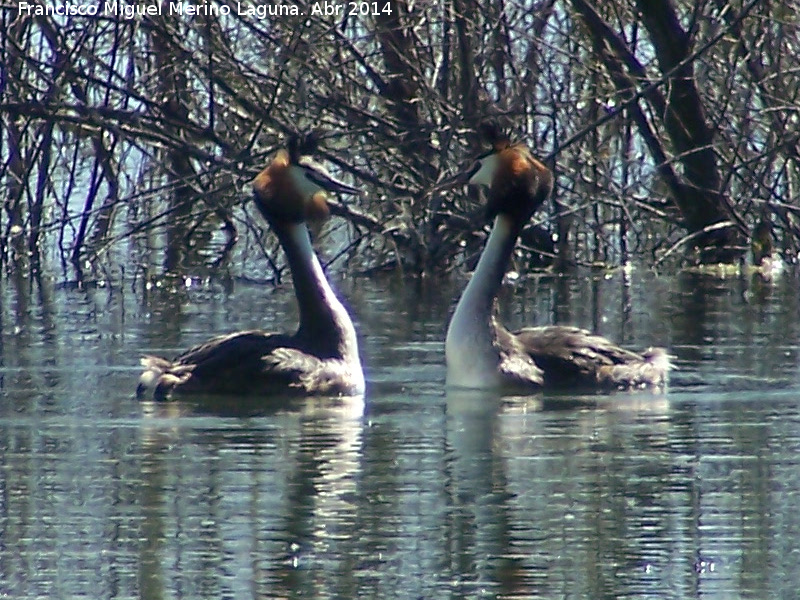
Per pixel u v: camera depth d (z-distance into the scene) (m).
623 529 9.00
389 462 10.48
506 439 11.19
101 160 22.28
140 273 21.78
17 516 9.28
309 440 11.11
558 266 22.52
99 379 13.43
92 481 10.00
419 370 14.13
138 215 23.55
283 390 12.59
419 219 21.70
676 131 22.17
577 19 22.64
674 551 8.67
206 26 20.84
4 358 14.46
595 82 22.38
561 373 13.21
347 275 22.05
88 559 8.57
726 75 22.33
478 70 21.98
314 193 13.77
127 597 7.95
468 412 12.17
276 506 9.48
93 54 21.03
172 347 15.07
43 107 20.56
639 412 12.18
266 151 20.41
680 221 22.95
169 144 21.25
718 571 8.37
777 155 22.89
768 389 13.12
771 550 8.66
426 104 21.83
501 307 18.45
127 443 11.01
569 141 20.39
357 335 16.19
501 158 14.05
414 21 21.50
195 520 9.18
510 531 9.00
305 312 13.12
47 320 17.12
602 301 18.97
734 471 10.26
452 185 19.91
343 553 8.64
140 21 20.83
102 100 23.14
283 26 21.55
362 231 23.47
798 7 22.66
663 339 15.73
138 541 8.84
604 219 24.27
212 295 19.62
